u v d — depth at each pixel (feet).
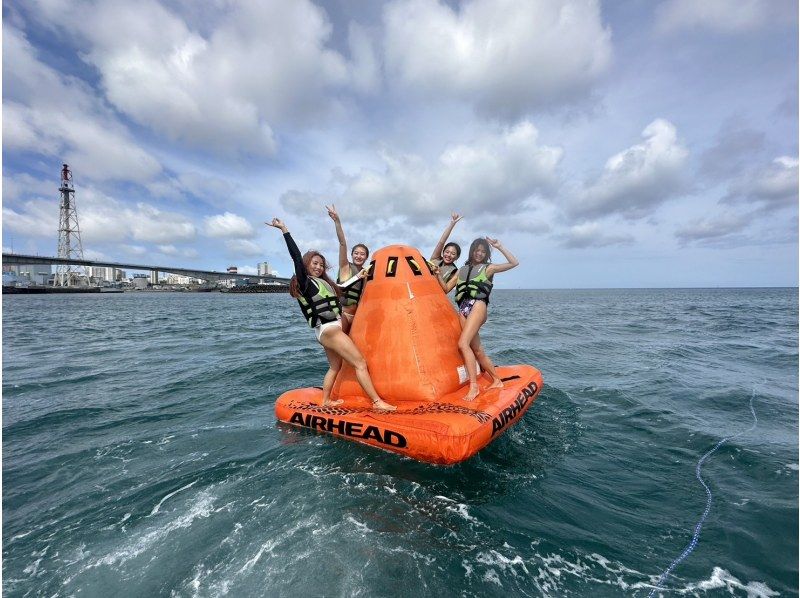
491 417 14.17
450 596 7.81
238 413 19.17
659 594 7.91
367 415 14.93
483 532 9.82
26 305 140.05
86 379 26.23
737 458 13.98
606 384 23.93
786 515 10.52
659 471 13.08
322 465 13.28
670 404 20.02
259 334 51.83
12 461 14.19
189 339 46.42
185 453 14.64
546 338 44.73
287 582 8.17
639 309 102.22
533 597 7.82
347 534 9.66
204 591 8.05
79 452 14.85
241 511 10.75
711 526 10.10
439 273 19.01
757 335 47.19
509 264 17.16
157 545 9.50
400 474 12.63
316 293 15.88
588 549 9.26
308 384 24.81
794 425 17.28
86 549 9.45
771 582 8.21
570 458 13.93
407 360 16.11
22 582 8.42
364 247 19.62
